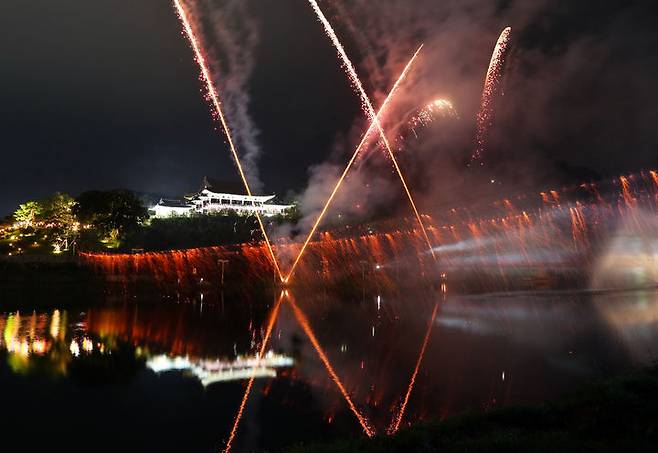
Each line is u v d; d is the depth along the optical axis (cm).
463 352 2227
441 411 1422
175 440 1259
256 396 1628
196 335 2975
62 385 1783
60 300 5644
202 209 12912
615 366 1834
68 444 1241
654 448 746
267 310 4559
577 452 752
